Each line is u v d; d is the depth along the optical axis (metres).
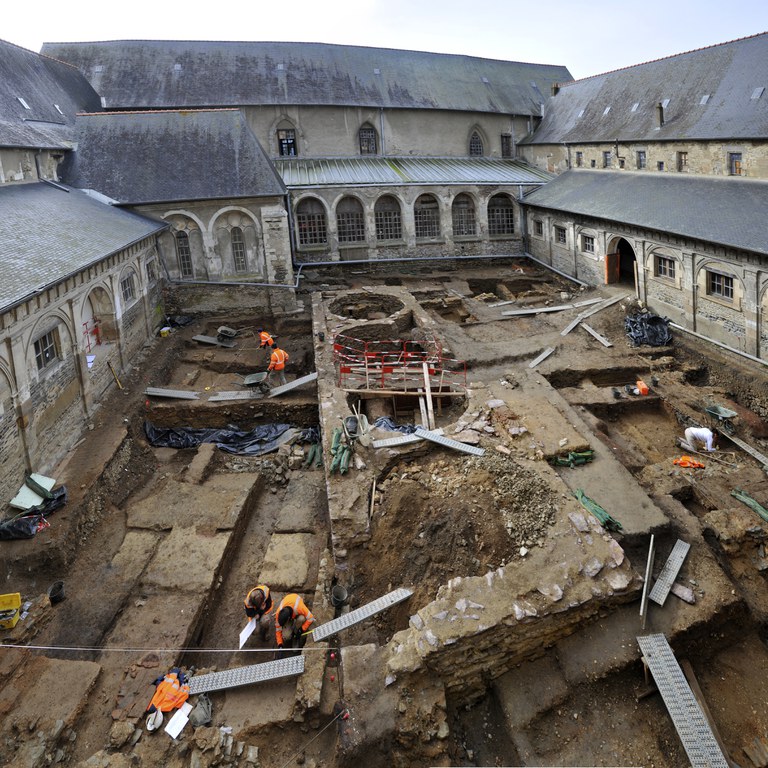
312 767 10.66
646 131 36.66
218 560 15.68
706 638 12.80
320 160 45.66
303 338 31.58
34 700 11.67
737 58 33.31
